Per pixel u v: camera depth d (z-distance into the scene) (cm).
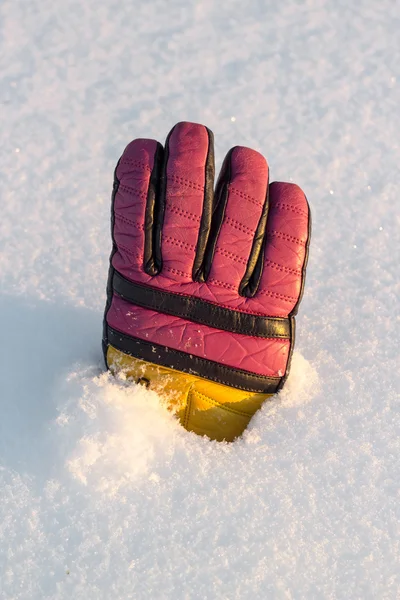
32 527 87
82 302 102
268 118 116
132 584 85
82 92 117
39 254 106
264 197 91
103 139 114
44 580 86
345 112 117
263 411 93
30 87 117
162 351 92
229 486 89
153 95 117
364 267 107
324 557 87
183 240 90
